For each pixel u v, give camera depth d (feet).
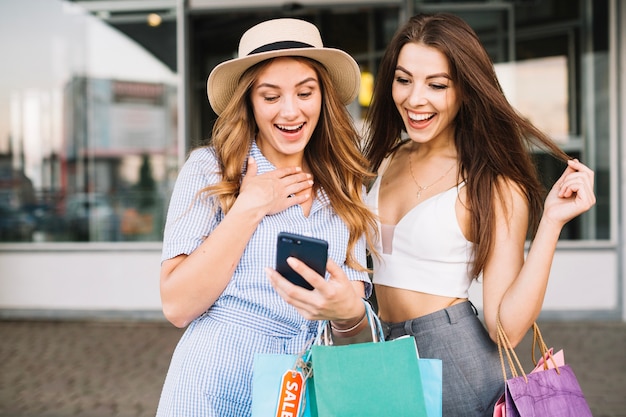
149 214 22.91
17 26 23.04
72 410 14.21
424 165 7.14
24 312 22.79
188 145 22.57
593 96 21.56
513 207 6.55
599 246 21.38
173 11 22.56
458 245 6.72
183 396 5.99
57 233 22.95
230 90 6.50
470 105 6.70
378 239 7.17
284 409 5.57
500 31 21.71
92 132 23.00
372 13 22.21
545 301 21.57
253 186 5.99
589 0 21.45
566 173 6.34
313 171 6.66
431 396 5.78
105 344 19.53
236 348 6.04
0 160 23.08
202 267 5.77
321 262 5.22
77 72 22.98
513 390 5.95
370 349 5.60
